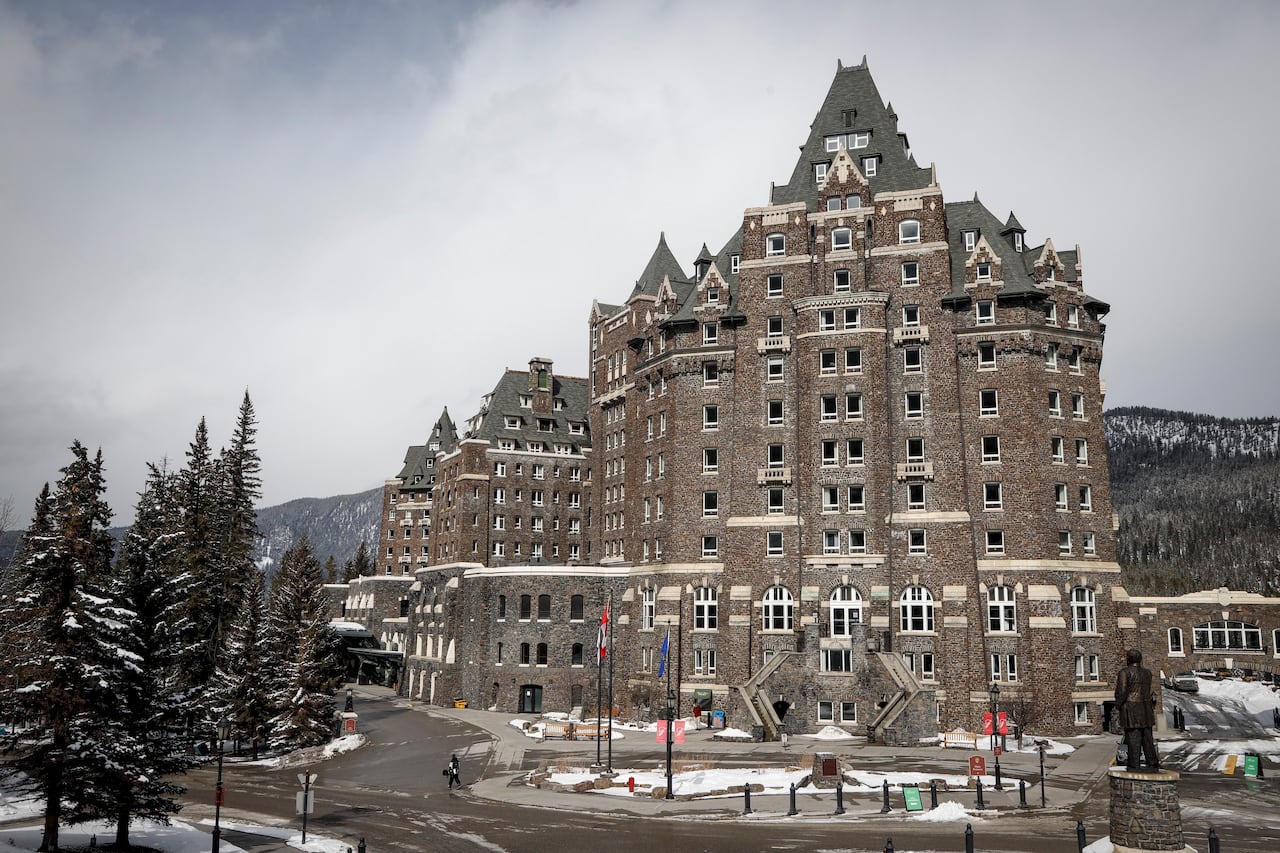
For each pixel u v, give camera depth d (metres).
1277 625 91.69
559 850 34.34
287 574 102.44
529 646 93.06
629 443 98.00
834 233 80.44
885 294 76.75
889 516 74.06
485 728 78.88
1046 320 75.69
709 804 43.50
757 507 77.69
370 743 74.50
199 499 83.81
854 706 68.69
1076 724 68.62
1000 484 72.62
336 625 146.38
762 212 82.25
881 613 72.19
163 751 35.72
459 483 115.81
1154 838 28.33
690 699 76.94
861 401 75.88
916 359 76.69
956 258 79.44
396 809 45.03
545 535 117.56
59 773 32.78
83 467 34.72
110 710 34.06
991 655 70.25
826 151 85.38
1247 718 75.50
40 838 35.66
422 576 120.56
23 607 33.38
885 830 37.03
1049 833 35.81
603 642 61.62
